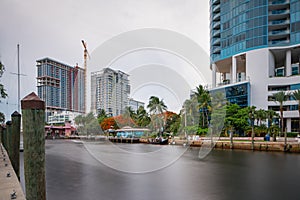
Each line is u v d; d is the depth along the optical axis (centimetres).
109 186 939
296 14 3925
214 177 1133
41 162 266
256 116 2883
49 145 3244
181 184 980
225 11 4575
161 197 803
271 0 4069
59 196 812
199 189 905
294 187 962
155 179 1070
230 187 948
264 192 887
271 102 3831
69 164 1496
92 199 780
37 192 261
